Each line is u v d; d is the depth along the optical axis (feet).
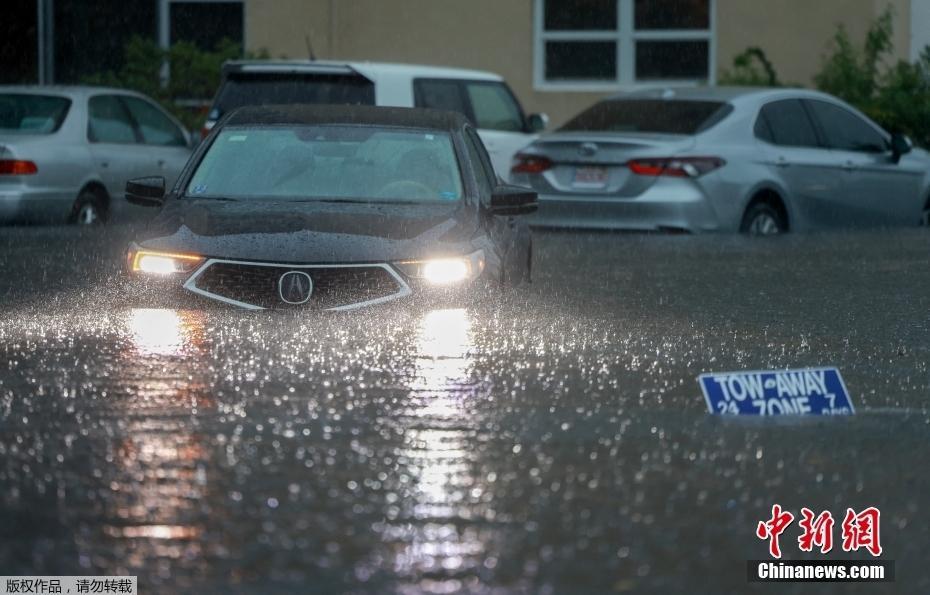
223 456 34.17
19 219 96.22
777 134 93.86
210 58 135.33
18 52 148.25
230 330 50.08
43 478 32.17
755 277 71.67
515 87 143.43
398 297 50.57
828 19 138.21
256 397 40.68
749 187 90.63
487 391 42.09
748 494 31.73
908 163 100.89
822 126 96.84
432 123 59.11
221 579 25.88
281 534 28.37
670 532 28.94
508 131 104.78
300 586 25.53
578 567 26.76
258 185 56.24
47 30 146.51
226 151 57.88
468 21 143.33
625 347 50.39
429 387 42.37
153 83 134.72
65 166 97.91
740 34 140.36
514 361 46.80
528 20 142.72
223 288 50.88
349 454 34.50
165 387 41.96
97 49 147.54
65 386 42.09
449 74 100.07
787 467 34.04
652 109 93.71
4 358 46.37
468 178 56.65
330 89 93.45
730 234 90.17
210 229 52.19
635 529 29.07
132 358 46.06
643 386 43.52
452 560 26.99
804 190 94.12
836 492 32.04
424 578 26.00
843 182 96.58
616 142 89.30
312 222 52.08
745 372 39.93
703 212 88.69
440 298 50.83
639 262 77.10
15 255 77.87
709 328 55.31
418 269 50.88
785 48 139.44
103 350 47.60
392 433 36.63
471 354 47.60
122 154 102.78
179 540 27.99
